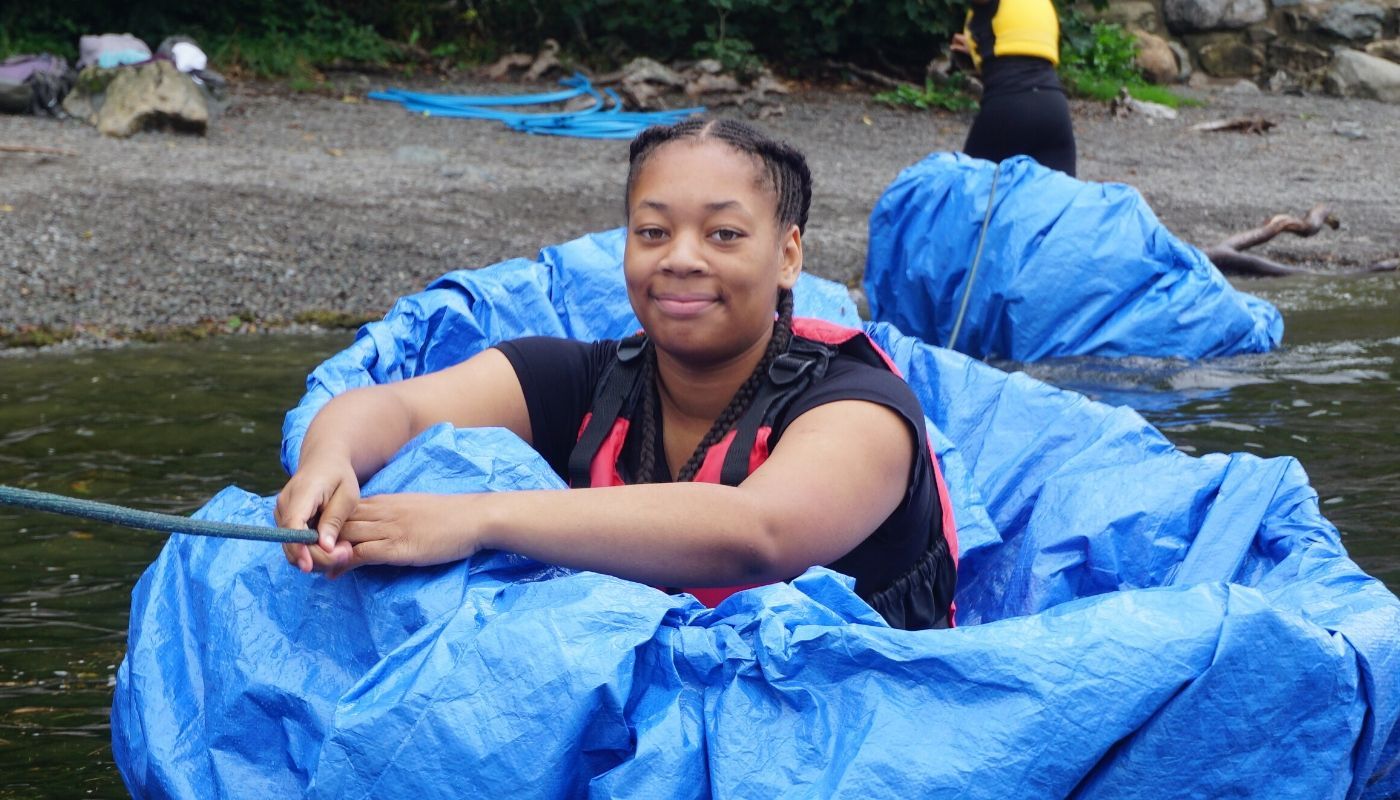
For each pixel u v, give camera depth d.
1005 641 1.85
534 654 1.82
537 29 15.98
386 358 3.39
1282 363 5.80
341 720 1.81
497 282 3.97
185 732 2.12
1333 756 1.89
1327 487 4.06
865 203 10.42
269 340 6.55
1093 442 3.28
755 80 15.09
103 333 6.54
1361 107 16.56
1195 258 6.10
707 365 2.33
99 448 4.70
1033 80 7.28
